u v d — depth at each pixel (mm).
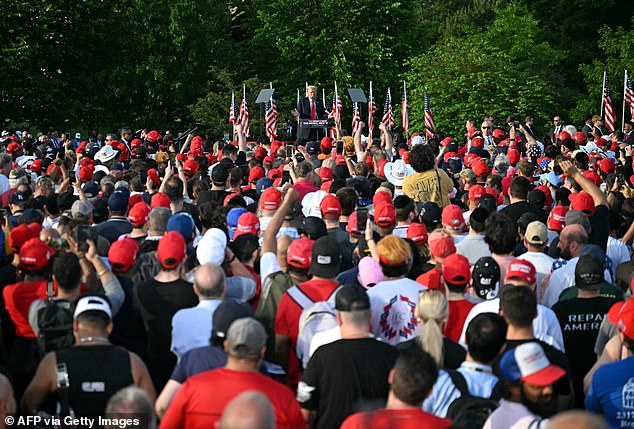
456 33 173250
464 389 16031
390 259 19562
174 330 18516
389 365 16281
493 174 38625
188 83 135750
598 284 20656
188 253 23234
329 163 40656
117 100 138125
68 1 133750
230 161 41469
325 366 16281
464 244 24797
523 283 19859
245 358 15188
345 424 13516
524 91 110750
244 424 11203
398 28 144000
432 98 111625
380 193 27547
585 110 136875
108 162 53344
